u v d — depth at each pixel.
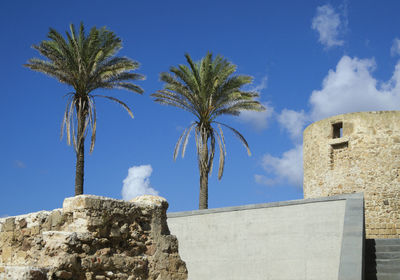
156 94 21.80
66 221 7.77
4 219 8.62
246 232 14.80
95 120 20.48
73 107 20.47
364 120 20.45
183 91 21.72
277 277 13.88
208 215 15.67
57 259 7.00
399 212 19.25
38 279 6.43
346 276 10.41
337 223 13.23
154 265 8.17
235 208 15.19
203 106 21.97
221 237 15.22
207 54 21.80
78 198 7.64
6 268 6.51
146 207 8.34
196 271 15.36
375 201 19.66
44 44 20.41
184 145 21.70
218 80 21.52
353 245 11.57
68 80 20.69
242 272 14.55
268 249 14.25
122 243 7.89
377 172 19.84
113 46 20.94
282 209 14.33
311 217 13.74
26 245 8.16
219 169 21.58
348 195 13.55
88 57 20.50
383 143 20.03
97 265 7.41
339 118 21.03
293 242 13.86
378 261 13.02
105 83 21.25
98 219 7.59
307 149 22.23
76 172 20.31
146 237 8.23
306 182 22.03
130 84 21.56
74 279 7.11
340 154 20.80
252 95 22.06
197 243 15.61
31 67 20.20
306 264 13.45
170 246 8.47
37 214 8.15
